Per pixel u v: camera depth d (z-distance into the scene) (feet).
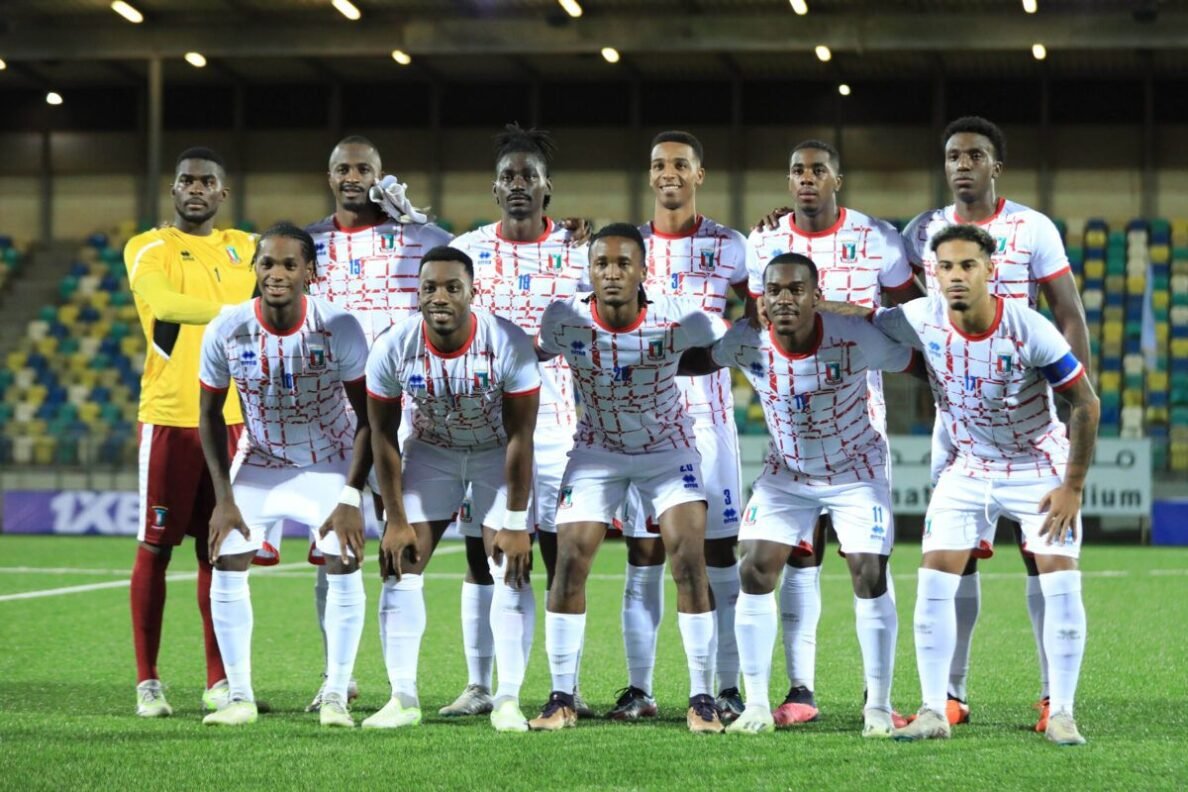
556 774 18.16
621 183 83.97
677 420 21.93
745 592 21.52
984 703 24.59
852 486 21.47
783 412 21.24
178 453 23.77
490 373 21.11
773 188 82.48
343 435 22.79
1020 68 79.30
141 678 23.09
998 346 20.22
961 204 23.21
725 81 82.84
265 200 86.38
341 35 71.72
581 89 84.28
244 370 21.65
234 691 22.24
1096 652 30.48
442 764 18.72
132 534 67.36
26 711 23.31
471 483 22.39
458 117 85.25
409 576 22.00
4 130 88.38
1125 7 65.87
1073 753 19.49
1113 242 79.15
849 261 23.80
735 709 23.09
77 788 17.39
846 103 81.87
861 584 21.31
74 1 69.36
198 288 24.56
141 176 87.20
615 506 22.08
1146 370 75.20
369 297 24.85
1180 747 19.95
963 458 21.31
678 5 69.05
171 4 69.87
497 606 21.88
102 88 87.51
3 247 86.58
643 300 21.22
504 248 24.34
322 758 19.08
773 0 67.62
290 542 64.39
